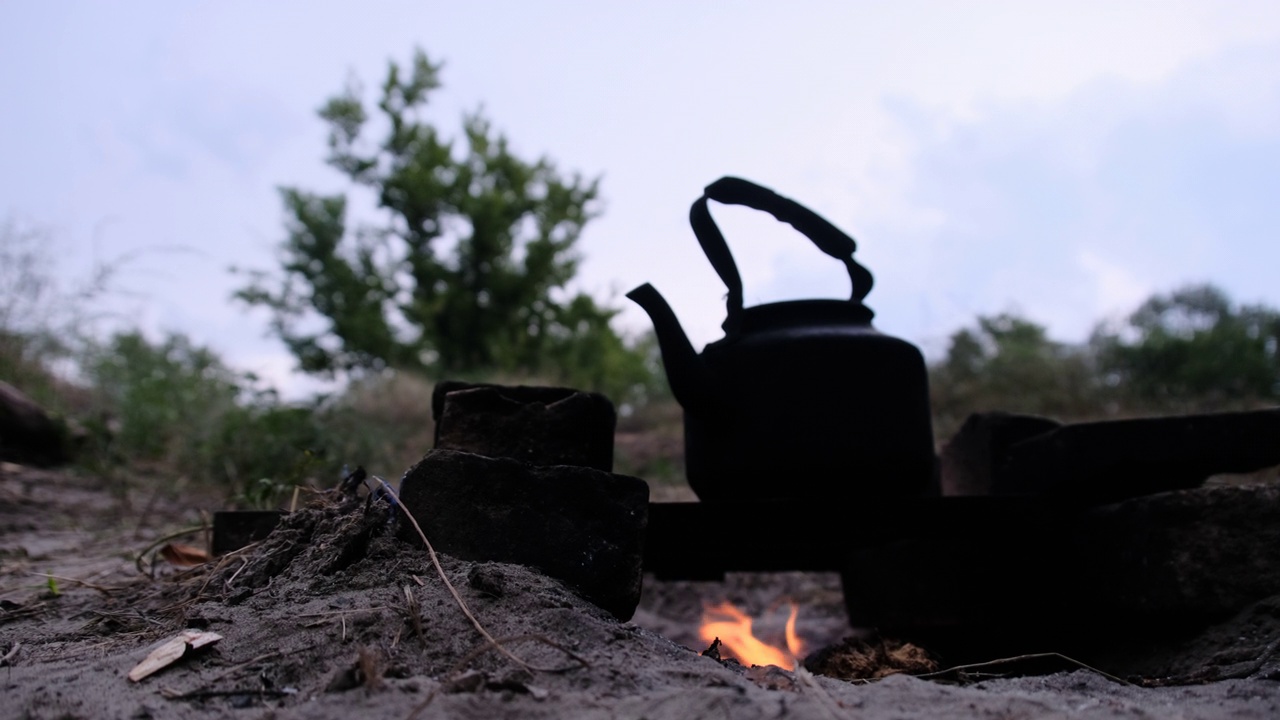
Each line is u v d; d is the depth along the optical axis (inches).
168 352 102.2
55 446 80.5
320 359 150.1
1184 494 30.5
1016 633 36.4
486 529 26.7
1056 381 107.0
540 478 27.1
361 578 25.6
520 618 23.4
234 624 24.3
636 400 147.0
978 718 19.5
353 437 75.2
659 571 38.2
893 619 39.9
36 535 53.4
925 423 33.7
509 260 166.9
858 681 26.9
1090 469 33.8
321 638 22.7
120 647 25.4
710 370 33.3
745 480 32.4
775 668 24.0
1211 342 112.6
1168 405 96.7
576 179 171.0
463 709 19.1
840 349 32.5
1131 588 31.7
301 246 155.0
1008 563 37.0
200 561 38.0
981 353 115.5
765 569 40.8
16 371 93.3
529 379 143.5
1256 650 27.6
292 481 44.0
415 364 153.6
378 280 158.4
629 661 22.1
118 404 94.3
